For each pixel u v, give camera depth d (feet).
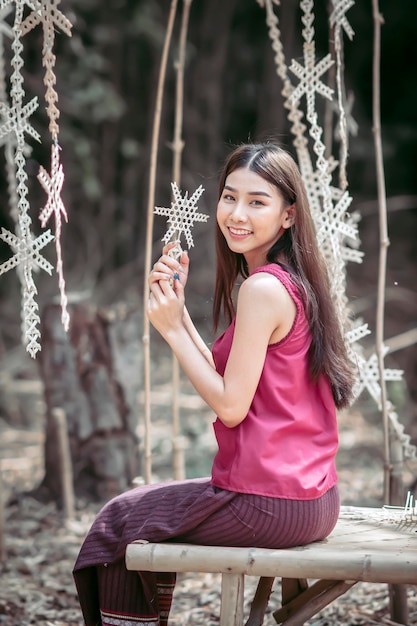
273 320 8.83
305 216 9.39
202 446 21.39
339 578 8.48
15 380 26.45
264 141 10.66
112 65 33.30
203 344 9.91
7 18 18.84
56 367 17.89
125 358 18.02
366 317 30.99
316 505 8.91
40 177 9.53
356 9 35.19
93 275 32.86
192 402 24.64
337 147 34.91
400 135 35.65
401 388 22.74
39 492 17.72
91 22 32.35
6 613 12.45
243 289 8.91
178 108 13.42
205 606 12.60
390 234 35.19
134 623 9.09
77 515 17.15
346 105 12.53
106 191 33.94
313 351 9.10
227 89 34.86
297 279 9.09
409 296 31.63
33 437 22.74
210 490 8.96
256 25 34.45
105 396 17.89
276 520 8.76
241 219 9.17
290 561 8.54
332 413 9.34
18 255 9.52
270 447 8.85
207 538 8.92
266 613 12.22
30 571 14.26
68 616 12.39
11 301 30.78
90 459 17.94
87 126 33.58
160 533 8.96
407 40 35.53
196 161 34.27
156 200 34.45
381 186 12.40
